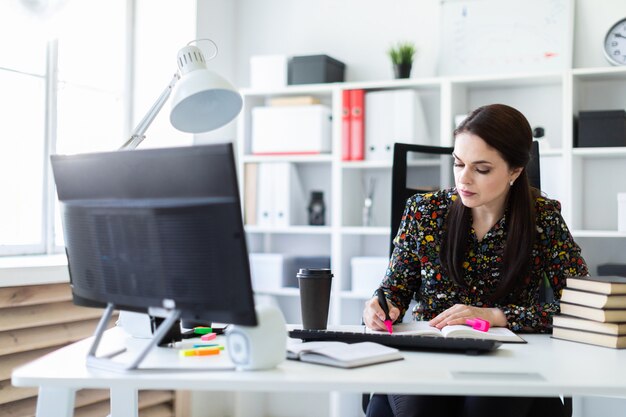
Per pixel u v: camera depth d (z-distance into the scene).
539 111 3.51
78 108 3.51
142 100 3.74
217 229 1.26
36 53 3.30
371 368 1.37
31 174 3.29
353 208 3.73
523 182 1.93
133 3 3.77
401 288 2.06
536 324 1.83
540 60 3.43
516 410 1.61
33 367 1.38
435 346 1.54
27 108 3.28
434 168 3.44
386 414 1.76
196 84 1.72
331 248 3.88
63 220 1.51
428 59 3.69
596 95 3.43
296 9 3.96
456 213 1.96
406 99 3.47
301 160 3.66
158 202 1.31
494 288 1.98
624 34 3.34
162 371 1.33
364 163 3.50
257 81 3.76
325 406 3.77
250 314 1.27
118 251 1.39
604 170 3.40
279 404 3.84
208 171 1.25
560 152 3.22
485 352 1.55
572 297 1.75
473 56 3.54
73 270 1.52
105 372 1.34
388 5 3.78
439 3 3.62
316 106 3.64
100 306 1.50
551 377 1.31
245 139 3.82
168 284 1.33
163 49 3.70
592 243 3.42
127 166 1.34
